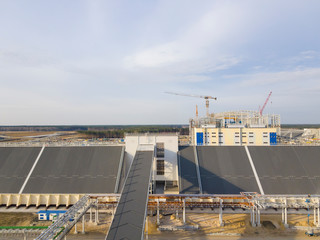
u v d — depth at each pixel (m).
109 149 73.38
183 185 61.59
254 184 61.34
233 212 53.44
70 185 60.84
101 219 50.69
